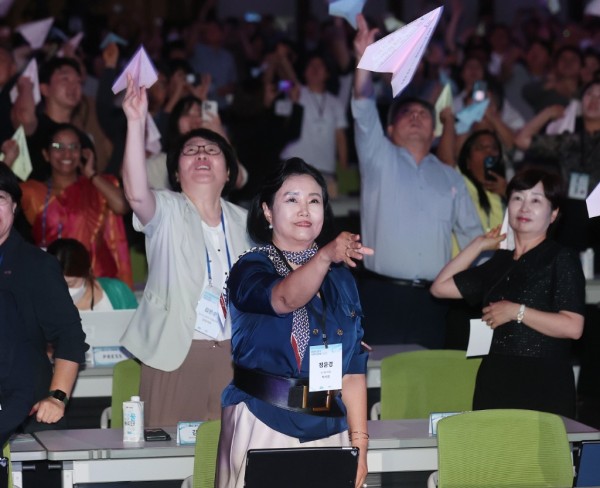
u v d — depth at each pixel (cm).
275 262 382
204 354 542
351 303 393
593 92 915
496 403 540
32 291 470
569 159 932
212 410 545
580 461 429
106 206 747
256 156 1048
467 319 697
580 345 810
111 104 920
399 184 738
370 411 607
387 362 561
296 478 365
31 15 1422
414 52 380
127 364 555
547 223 546
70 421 641
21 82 829
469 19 1814
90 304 635
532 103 1223
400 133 748
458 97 1105
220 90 1251
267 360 380
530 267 544
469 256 573
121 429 504
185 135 566
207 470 450
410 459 491
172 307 538
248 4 1833
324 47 1359
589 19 1541
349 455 368
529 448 468
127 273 758
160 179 812
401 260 738
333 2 542
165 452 469
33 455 463
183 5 1789
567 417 535
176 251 539
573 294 534
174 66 1000
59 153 733
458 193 752
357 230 1072
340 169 1202
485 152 777
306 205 381
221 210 562
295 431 380
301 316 380
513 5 1808
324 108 1155
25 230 730
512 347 540
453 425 462
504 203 784
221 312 543
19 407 448
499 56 1384
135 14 1686
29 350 466
